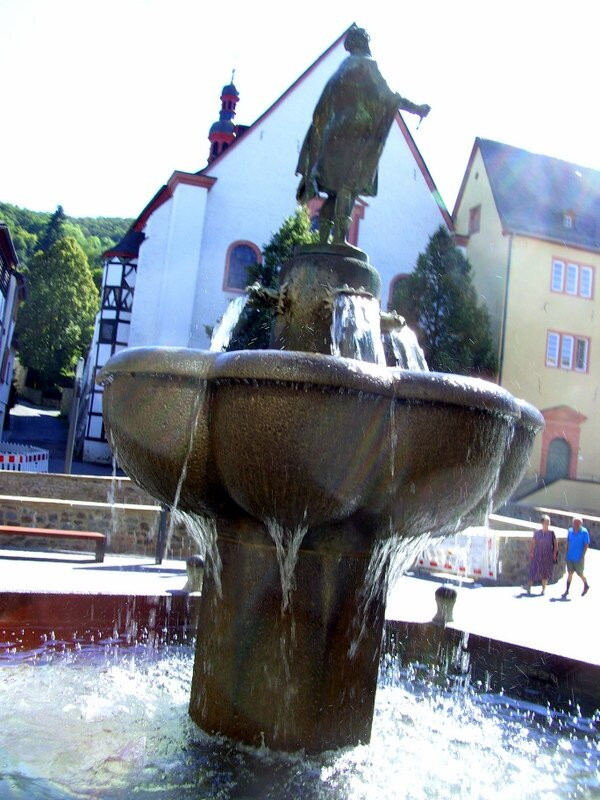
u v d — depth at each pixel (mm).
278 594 4168
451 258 34344
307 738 4129
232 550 4320
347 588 4199
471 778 4227
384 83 5773
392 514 3977
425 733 4867
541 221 38312
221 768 3998
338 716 4223
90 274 73250
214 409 3869
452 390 3725
